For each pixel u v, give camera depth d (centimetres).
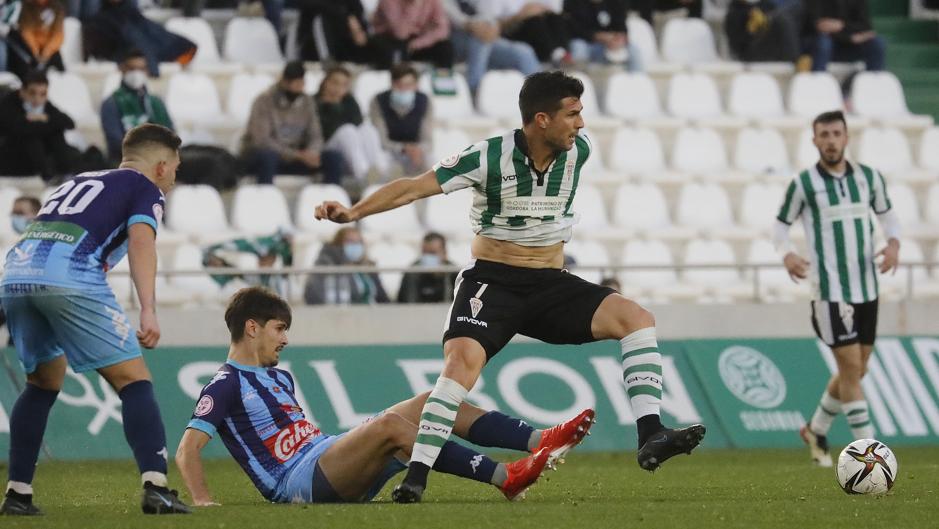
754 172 5828
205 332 4403
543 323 2409
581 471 3525
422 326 4522
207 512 2125
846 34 6297
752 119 5975
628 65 6019
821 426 3788
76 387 4134
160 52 5419
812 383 4638
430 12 5656
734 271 5406
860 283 3625
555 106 2291
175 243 4850
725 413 4519
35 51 5178
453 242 5147
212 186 5044
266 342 2402
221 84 5566
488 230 2391
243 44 5731
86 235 2098
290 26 5734
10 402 4106
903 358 4691
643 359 2358
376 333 4497
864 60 6394
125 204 2123
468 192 5344
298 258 4966
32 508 2167
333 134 5159
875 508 2231
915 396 4631
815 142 3634
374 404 4306
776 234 3722
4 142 4872
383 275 4934
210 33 5731
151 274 2083
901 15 7106
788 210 3694
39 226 2116
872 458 2614
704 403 4522
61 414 4084
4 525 1983
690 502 2395
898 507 2250
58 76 5241
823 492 2700
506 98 5753
